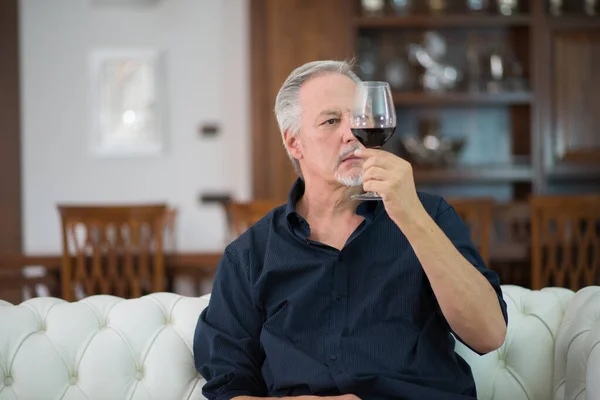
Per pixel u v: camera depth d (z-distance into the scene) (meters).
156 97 6.29
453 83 5.88
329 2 5.77
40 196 6.27
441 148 5.79
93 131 6.29
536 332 2.04
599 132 5.79
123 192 6.30
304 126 1.91
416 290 1.82
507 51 5.98
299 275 1.88
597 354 1.73
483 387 2.02
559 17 5.76
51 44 6.26
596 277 4.31
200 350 1.94
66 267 4.02
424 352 1.79
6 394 1.93
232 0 6.29
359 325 1.81
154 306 2.07
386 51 6.00
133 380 1.99
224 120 6.31
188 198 6.31
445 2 5.88
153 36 6.30
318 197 1.94
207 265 4.34
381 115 1.70
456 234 1.86
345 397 1.69
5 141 6.10
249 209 4.07
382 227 1.87
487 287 1.70
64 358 1.98
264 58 5.79
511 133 6.04
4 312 2.00
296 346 1.83
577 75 5.79
